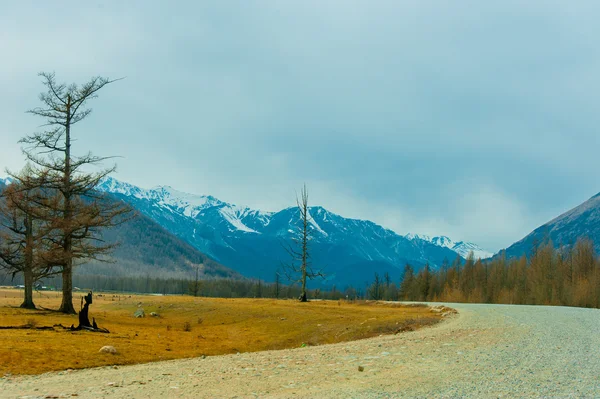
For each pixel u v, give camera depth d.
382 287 154.50
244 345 24.34
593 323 25.03
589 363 12.93
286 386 10.60
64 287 35.03
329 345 19.88
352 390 9.94
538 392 9.52
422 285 127.25
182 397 9.64
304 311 37.28
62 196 36.78
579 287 79.31
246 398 9.41
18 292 80.50
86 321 23.88
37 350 15.73
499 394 9.36
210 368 13.73
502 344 16.91
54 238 36.38
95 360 15.33
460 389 9.84
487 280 107.50
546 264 91.12
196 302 48.47
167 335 25.30
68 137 35.72
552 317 29.47
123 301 55.19
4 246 38.41
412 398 9.07
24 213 37.97
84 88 35.84
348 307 45.22
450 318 30.28
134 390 10.51
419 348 16.52
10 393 10.40
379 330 25.92
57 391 10.57
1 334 19.33
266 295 162.25
